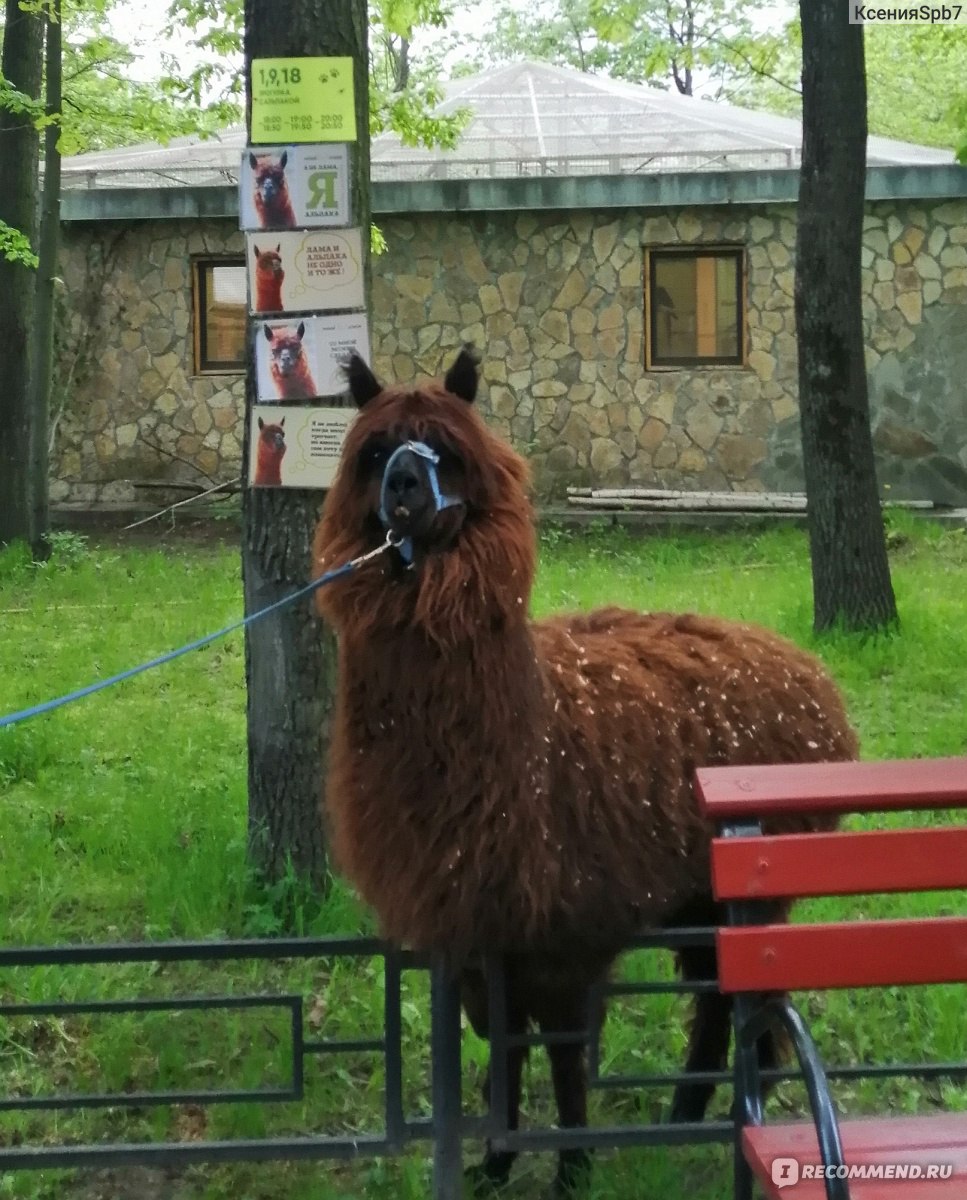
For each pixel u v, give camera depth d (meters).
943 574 11.41
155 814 5.95
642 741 3.43
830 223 8.91
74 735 7.31
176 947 3.45
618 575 11.40
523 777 3.12
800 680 3.97
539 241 14.56
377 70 27.75
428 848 3.11
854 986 2.80
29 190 13.04
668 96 18.56
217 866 5.32
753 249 14.38
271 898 5.05
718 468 14.66
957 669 8.37
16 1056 4.32
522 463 3.30
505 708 3.10
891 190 14.06
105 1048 4.28
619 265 14.52
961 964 2.81
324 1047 3.48
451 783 3.08
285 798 5.11
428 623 3.03
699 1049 3.92
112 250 14.93
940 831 2.83
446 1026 3.36
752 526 13.92
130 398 15.10
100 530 14.48
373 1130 3.94
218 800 6.14
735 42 12.06
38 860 5.64
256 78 4.74
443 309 14.70
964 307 14.32
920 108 27.31
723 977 2.79
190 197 14.54
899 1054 4.28
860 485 9.09
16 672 8.61
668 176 14.05
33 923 5.05
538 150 15.91
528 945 3.22
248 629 5.12
